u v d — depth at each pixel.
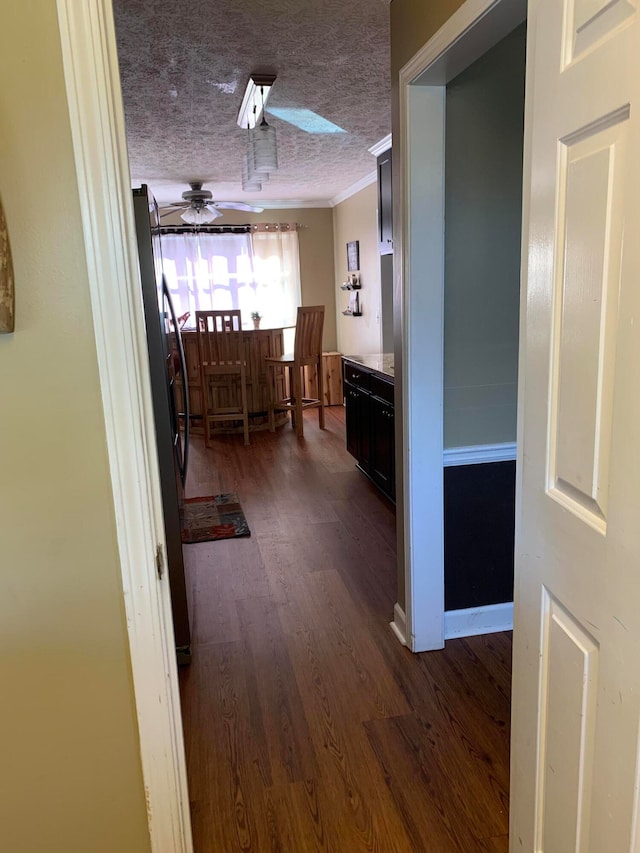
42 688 1.12
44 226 0.96
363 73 2.98
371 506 3.97
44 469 1.04
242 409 5.75
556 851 1.08
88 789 1.18
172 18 2.30
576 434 0.94
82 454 1.04
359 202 6.70
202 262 7.71
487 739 1.90
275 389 6.04
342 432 6.00
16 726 1.13
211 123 3.85
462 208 2.12
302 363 5.79
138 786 1.19
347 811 1.66
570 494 0.98
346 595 2.83
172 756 1.20
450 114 2.04
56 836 1.19
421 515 2.24
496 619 2.48
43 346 1.00
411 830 1.59
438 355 2.12
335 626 2.57
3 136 0.93
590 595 0.92
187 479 4.66
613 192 0.80
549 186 0.98
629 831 0.84
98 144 0.94
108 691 1.14
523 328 1.12
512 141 2.10
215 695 2.15
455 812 1.64
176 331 2.67
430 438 2.18
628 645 0.82
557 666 1.04
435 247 2.04
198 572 3.10
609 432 0.85
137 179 5.87
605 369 0.85
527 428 1.11
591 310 0.88
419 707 2.05
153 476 1.10
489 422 2.29
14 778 1.15
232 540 3.49
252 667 2.30
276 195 7.26
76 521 1.06
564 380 0.97
